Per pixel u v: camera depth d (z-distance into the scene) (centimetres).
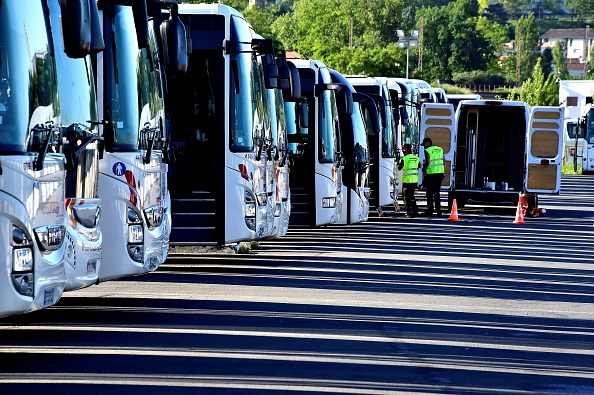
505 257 2583
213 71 2092
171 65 1595
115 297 1727
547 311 1730
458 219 3712
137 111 1567
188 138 2098
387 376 1180
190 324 1472
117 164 1516
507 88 19862
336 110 2836
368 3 18300
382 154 3694
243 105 2095
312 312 1616
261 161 2134
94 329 1420
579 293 1972
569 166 8444
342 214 3041
